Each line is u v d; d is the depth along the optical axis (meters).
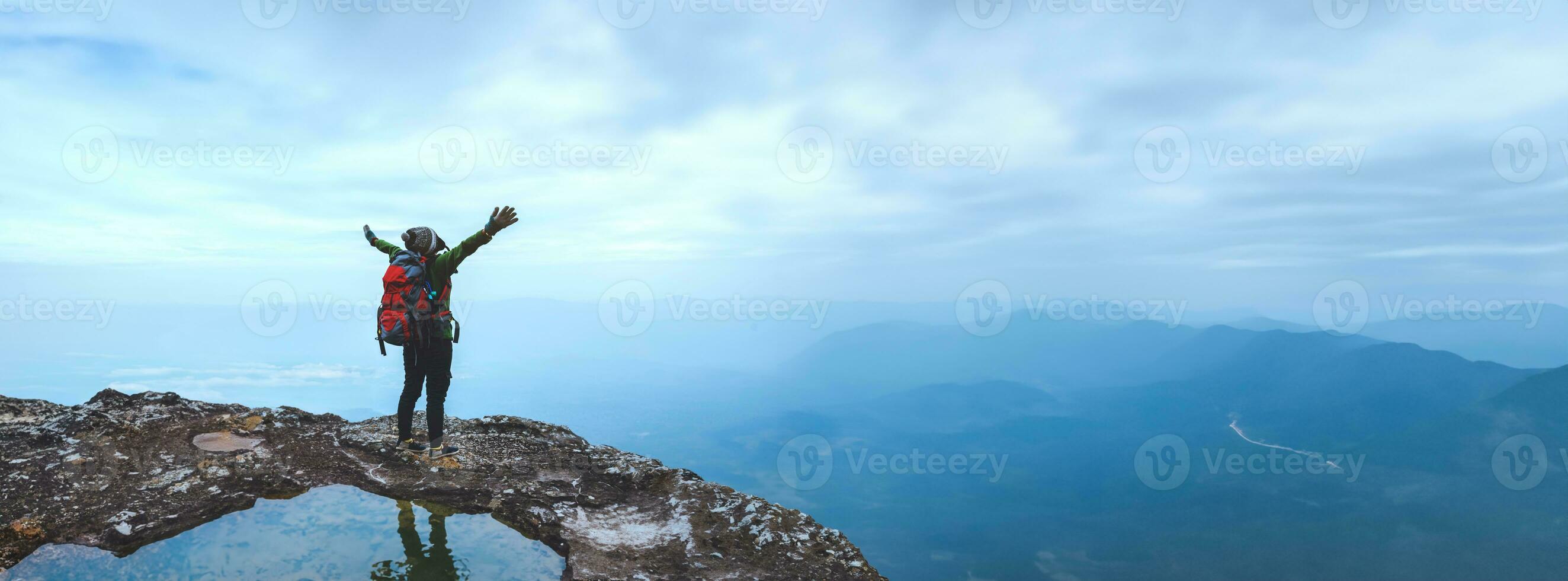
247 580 3.70
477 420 7.49
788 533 5.02
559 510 5.16
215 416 6.59
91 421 5.78
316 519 4.68
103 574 3.66
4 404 6.41
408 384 6.21
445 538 4.59
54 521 4.15
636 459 6.52
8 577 3.54
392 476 5.60
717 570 4.45
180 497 4.69
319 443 6.17
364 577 3.88
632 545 4.71
